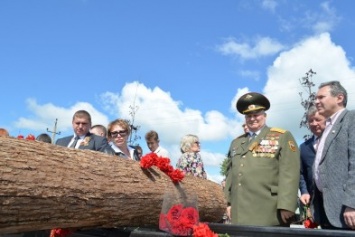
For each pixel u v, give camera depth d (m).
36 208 2.38
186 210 2.92
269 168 3.98
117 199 2.96
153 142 6.15
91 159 3.00
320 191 3.63
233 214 4.13
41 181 2.40
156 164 3.52
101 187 2.83
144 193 3.22
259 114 4.23
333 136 3.40
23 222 2.36
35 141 2.70
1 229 2.29
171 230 2.86
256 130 4.26
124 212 3.08
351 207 2.99
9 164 2.28
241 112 4.33
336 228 3.25
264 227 2.93
